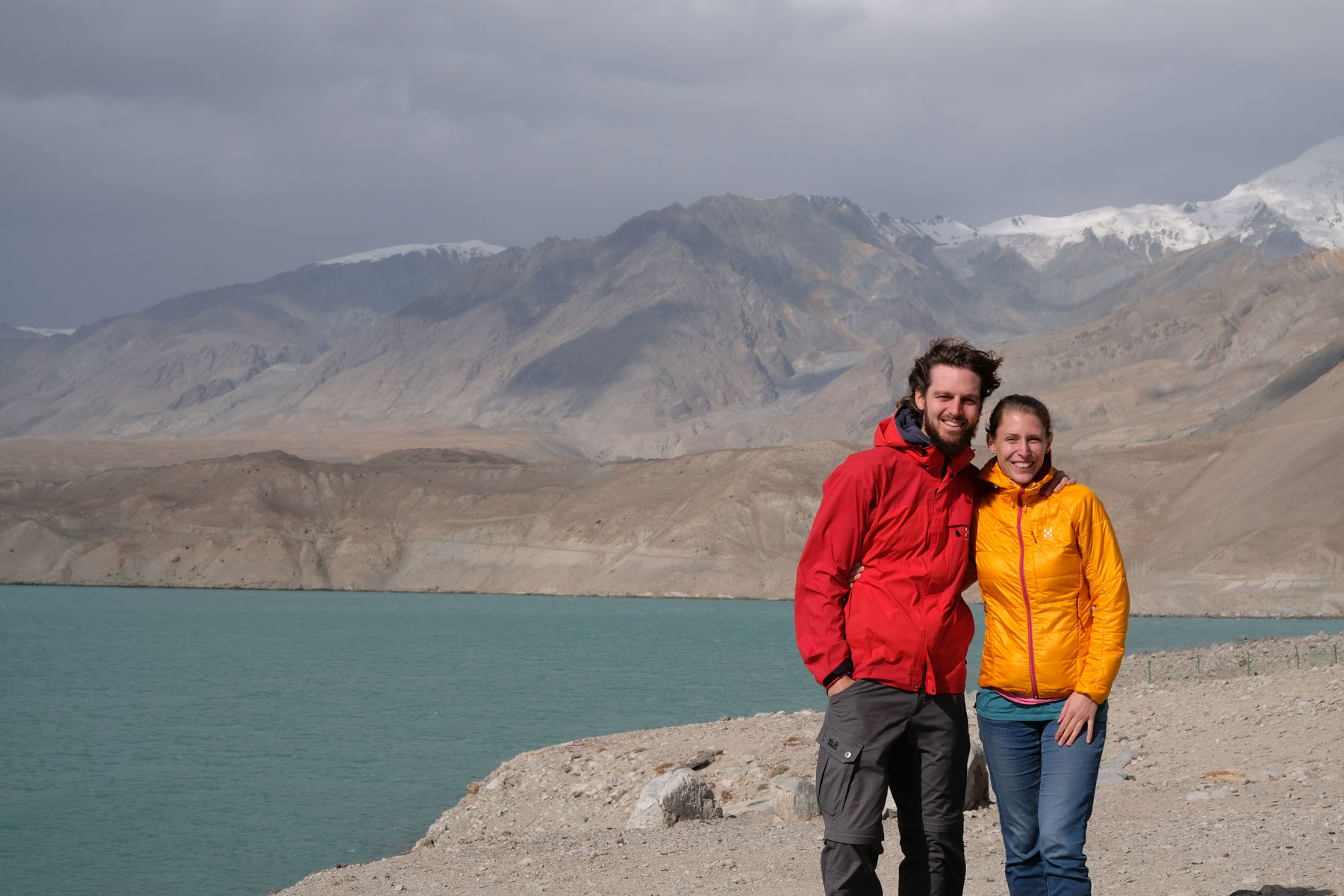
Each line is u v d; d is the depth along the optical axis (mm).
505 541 170875
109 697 51125
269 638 84875
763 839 10555
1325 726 14648
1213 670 33188
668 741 21172
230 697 50188
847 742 4914
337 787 28812
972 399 4895
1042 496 5078
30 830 24609
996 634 5145
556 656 69125
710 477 172875
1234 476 129500
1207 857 7727
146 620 105688
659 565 153750
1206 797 10789
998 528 5090
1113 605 4934
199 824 24828
